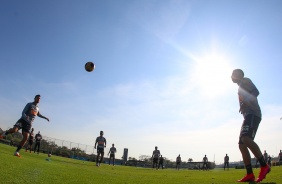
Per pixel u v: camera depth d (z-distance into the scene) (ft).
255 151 14.75
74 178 15.33
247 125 15.20
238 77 16.63
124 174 25.31
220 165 177.27
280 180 16.72
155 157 82.89
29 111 29.22
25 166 17.47
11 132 28.22
